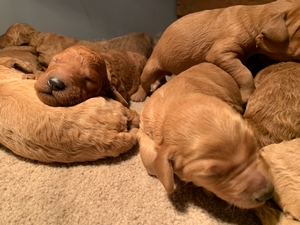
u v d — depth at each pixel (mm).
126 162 259
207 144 171
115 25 465
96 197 229
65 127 240
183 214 215
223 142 170
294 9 244
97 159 260
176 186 234
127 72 364
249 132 177
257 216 208
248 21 270
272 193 172
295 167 194
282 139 230
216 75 264
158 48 320
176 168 186
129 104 352
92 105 251
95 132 245
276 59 272
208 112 181
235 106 259
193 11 467
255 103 244
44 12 422
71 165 257
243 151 171
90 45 396
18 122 246
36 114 244
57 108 248
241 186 169
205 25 287
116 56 362
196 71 265
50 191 234
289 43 250
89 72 262
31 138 244
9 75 290
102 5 441
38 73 334
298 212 184
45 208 222
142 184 239
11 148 257
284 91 234
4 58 327
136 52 418
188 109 187
